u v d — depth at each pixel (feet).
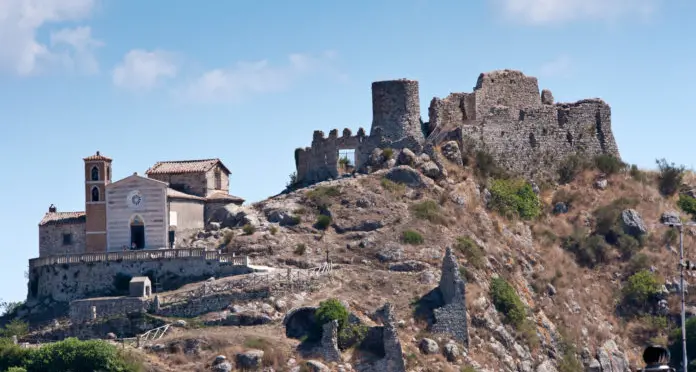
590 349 519.60
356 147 588.91
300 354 431.84
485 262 519.19
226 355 427.33
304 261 507.71
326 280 483.10
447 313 465.88
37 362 423.23
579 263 572.51
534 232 579.48
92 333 467.11
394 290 483.51
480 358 460.55
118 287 499.92
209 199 561.02
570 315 531.91
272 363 425.69
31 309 506.89
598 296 555.28
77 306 474.90
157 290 493.77
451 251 480.64
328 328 433.89
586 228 588.09
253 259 509.35
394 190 557.74
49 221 550.36
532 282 540.52
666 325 547.08
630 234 587.68
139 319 464.65
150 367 421.59
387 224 533.96
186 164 580.30
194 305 465.47
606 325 540.11
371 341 440.04
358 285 484.33
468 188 571.69
